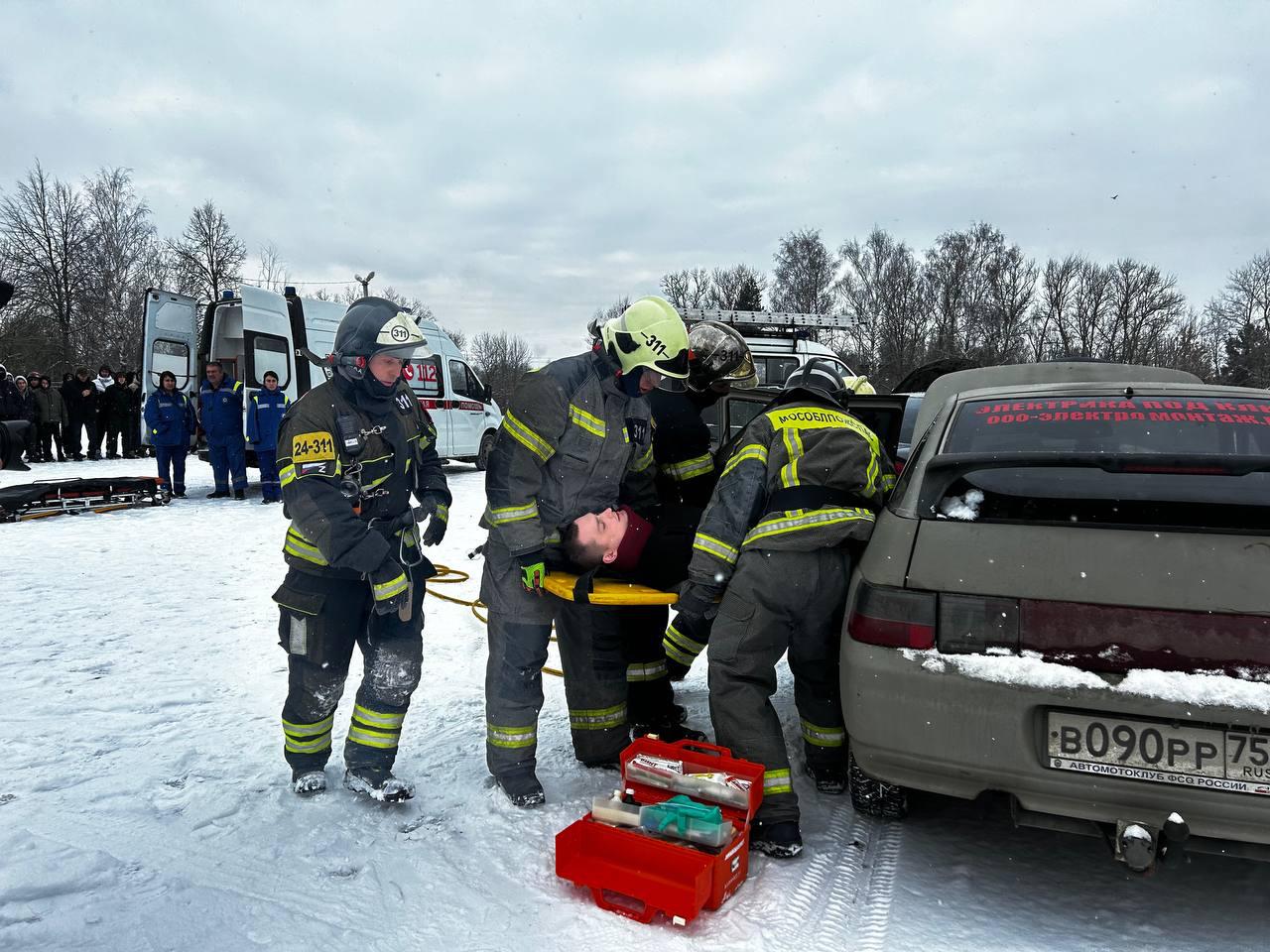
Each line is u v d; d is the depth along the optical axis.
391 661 3.02
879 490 2.96
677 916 2.27
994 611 2.27
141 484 11.12
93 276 46.94
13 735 3.52
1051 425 2.90
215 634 5.17
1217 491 2.38
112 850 2.61
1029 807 2.25
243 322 11.91
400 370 2.92
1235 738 2.06
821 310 60.81
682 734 3.68
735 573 2.79
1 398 16.50
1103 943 2.27
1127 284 57.94
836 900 2.46
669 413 3.49
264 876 2.50
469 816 2.91
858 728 2.42
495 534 3.04
